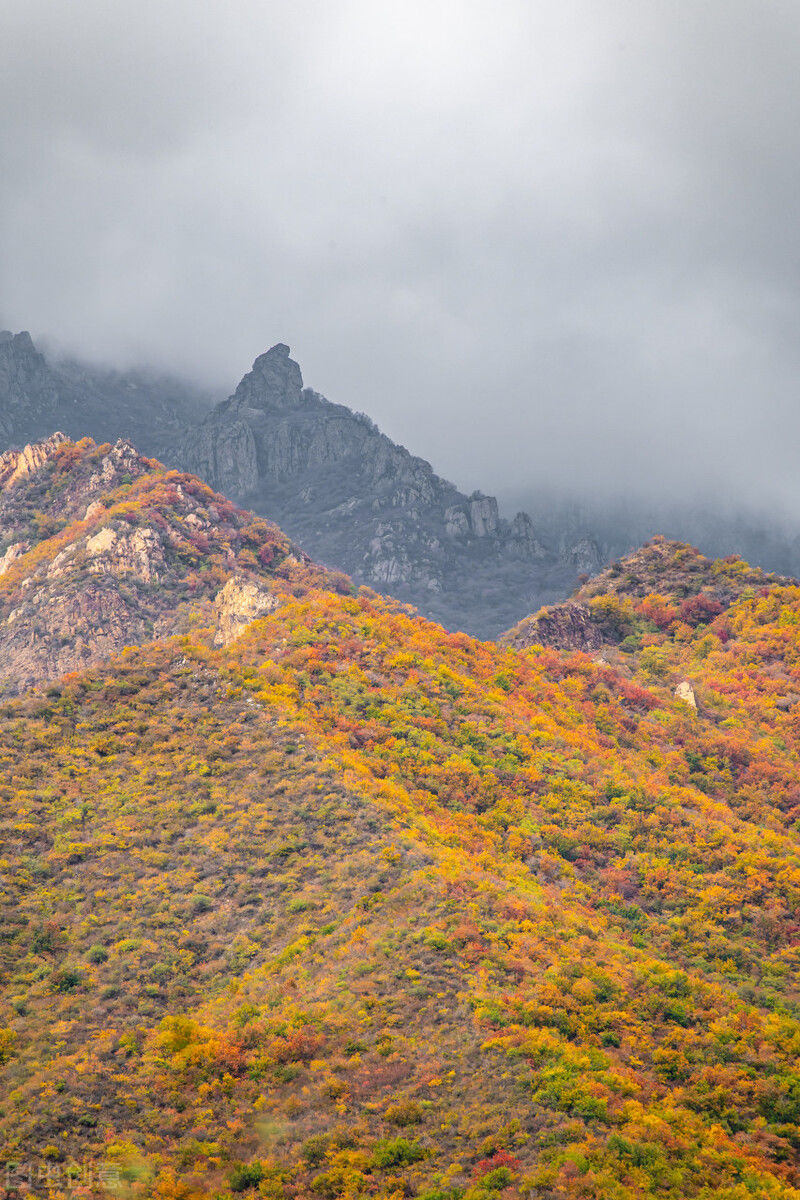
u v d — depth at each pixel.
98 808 184.50
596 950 154.62
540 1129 120.31
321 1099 126.69
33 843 175.75
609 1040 136.88
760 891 183.50
